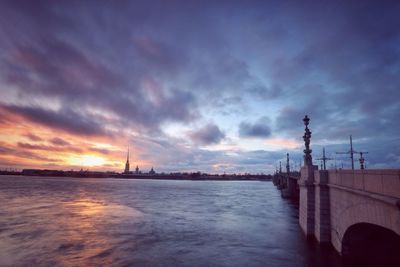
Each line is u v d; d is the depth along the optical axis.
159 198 102.88
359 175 18.11
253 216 56.62
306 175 33.72
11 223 47.22
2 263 27.09
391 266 21.95
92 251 31.17
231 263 26.78
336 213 24.97
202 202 87.69
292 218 53.75
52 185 192.12
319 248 27.59
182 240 36.16
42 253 30.33
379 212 14.84
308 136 35.19
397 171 12.98
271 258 27.97
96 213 60.53
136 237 37.97
